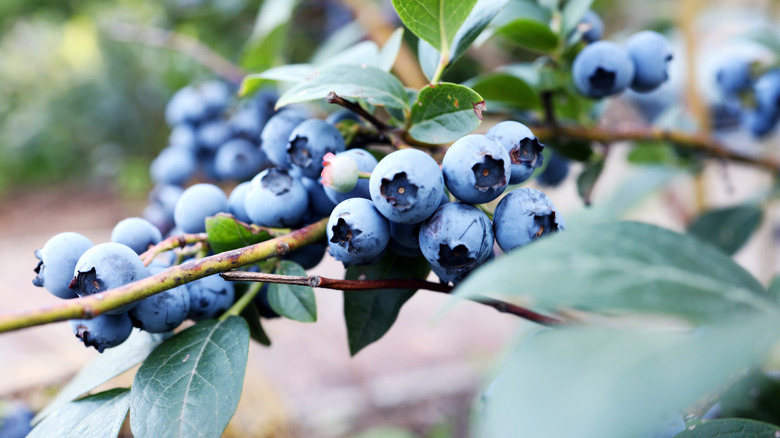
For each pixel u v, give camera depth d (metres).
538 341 0.15
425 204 0.20
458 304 0.17
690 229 0.39
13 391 0.34
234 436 0.36
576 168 0.47
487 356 0.65
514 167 0.21
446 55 0.24
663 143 0.35
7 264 0.85
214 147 0.33
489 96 0.31
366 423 0.58
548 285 0.16
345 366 0.66
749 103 0.36
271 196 0.22
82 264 0.20
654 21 0.50
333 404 0.60
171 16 0.64
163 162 0.33
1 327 0.18
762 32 0.36
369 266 0.24
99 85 1.61
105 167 1.61
